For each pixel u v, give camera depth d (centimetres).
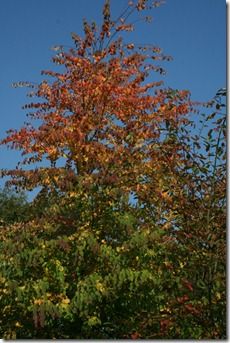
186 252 811
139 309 875
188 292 776
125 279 859
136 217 930
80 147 1159
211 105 819
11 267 898
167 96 1124
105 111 1299
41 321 841
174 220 852
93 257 906
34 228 934
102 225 945
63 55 1401
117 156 1027
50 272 895
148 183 918
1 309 892
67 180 976
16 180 1190
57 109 1345
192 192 804
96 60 1384
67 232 941
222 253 756
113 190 933
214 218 778
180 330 780
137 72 1383
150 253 882
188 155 823
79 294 861
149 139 1131
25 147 1280
